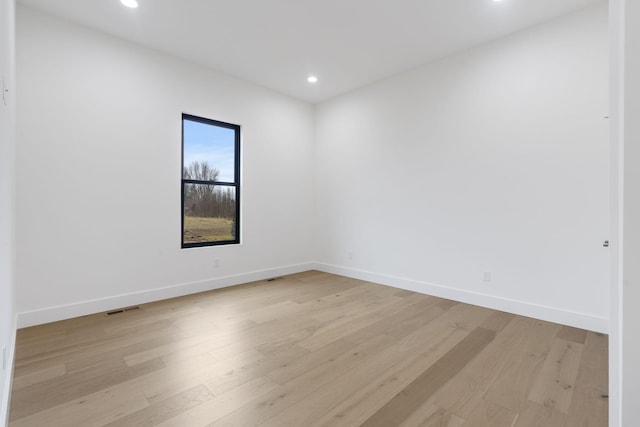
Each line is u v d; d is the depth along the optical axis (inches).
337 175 189.3
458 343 96.1
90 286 119.0
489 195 127.7
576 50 107.3
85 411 63.4
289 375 77.9
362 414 63.8
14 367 79.8
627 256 27.5
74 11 108.3
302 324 110.8
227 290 153.4
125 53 126.5
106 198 122.3
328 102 193.6
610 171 31.9
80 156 116.1
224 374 77.9
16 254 102.4
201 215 155.8
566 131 109.5
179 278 143.8
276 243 183.0
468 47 131.6
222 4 104.9
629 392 27.7
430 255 147.1
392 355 88.5
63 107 112.3
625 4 27.4
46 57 108.9
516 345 94.9
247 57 141.3
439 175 143.1
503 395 70.4
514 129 120.7
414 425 60.7
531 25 115.6
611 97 31.8
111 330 103.7
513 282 122.3
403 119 156.6
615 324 32.3
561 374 78.8
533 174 116.7
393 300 138.6
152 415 62.6
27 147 105.4
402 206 157.6
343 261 186.9
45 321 108.7
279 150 183.3
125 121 126.6
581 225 107.3
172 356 86.7
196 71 147.3
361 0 102.7
